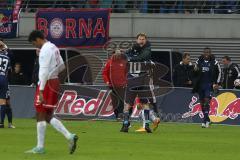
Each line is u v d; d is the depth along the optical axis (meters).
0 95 50.62
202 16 76.38
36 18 74.62
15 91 65.50
